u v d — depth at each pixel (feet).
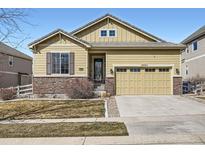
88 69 81.82
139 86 81.66
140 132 35.09
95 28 93.04
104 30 92.89
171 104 62.34
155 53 81.61
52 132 35.58
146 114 50.01
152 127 38.06
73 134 34.37
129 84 81.66
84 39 92.94
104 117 47.55
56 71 80.02
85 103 64.39
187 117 45.93
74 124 40.98
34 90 79.77
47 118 47.57
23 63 144.05
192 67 124.16
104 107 58.18
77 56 80.18
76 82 78.59
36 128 38.24
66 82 79.71
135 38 92.12
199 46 116.06
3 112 54.39
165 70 81.82
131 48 81.25
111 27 92.73
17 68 135.85
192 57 124.16
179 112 51.62
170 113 50.65
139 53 81.71
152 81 81.61
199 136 32.53
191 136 32.58
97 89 83.56
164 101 67.46
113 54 81.92
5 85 121.70
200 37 114.83
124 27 92.43
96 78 85.35
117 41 92.17
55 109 56.65
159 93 81.51
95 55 85.30
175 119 44.14
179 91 81.25
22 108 58.59
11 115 51.06
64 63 80.07
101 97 76.95
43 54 80.07
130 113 51.31
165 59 81.46
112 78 81.46
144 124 40.29
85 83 76.64
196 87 90.79
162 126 38.65
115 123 41.37
